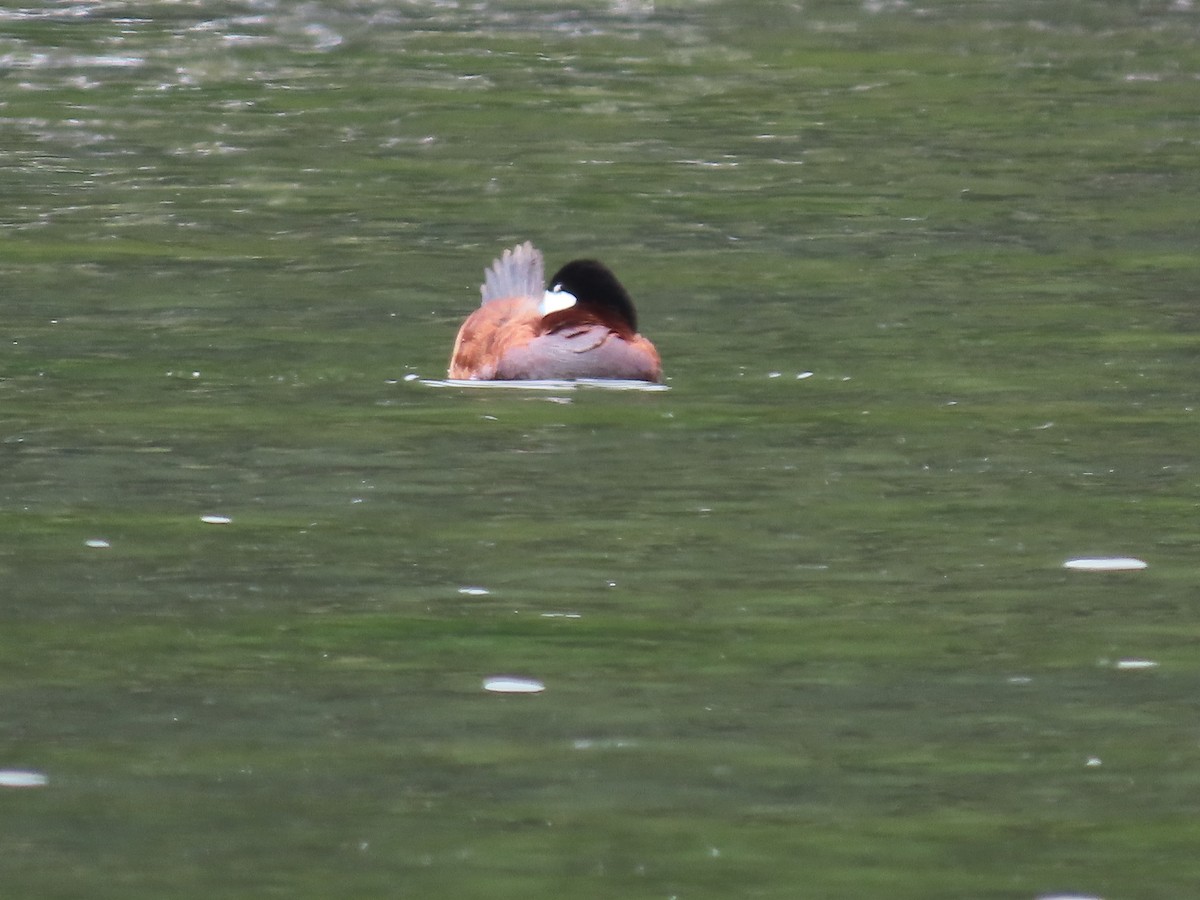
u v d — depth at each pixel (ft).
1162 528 145.59
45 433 165.89
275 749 109.91
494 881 95.96
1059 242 247.50
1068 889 95.81
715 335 202.49
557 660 122.21
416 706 115.44
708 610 129.90
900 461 161.07
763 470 158.30
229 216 257.55
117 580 133.69
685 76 366.02
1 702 115.14
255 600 130.72
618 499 150.82
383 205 265.54
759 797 104.99
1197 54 393.50
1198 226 256.73
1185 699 117.08
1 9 417.08
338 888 95.04
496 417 172.14
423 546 140.56
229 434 166.09
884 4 445.78
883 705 116.16
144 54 377.91
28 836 99.86
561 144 307.37
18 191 270.67
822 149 306.14
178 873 96.32
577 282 190.60
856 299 218.38
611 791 105.50
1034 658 122.93
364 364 190.29
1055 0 451.94
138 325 203.82
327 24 412.16
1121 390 183.01
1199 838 100.99
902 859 98.58
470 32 407.03
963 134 318.45
